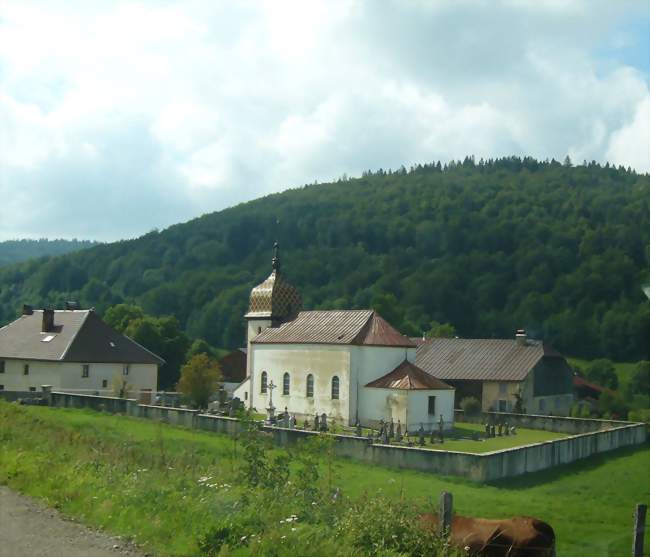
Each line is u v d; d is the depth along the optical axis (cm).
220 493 2000
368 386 6406
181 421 5334
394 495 3180
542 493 3878
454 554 1773
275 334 7256
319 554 1647
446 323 13762
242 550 1652
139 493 2028
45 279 19075
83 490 2114
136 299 17238
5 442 2884
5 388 8175
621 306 13488
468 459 4028
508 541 1925
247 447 2403
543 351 8512
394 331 6669
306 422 5881
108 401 5834
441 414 6322
